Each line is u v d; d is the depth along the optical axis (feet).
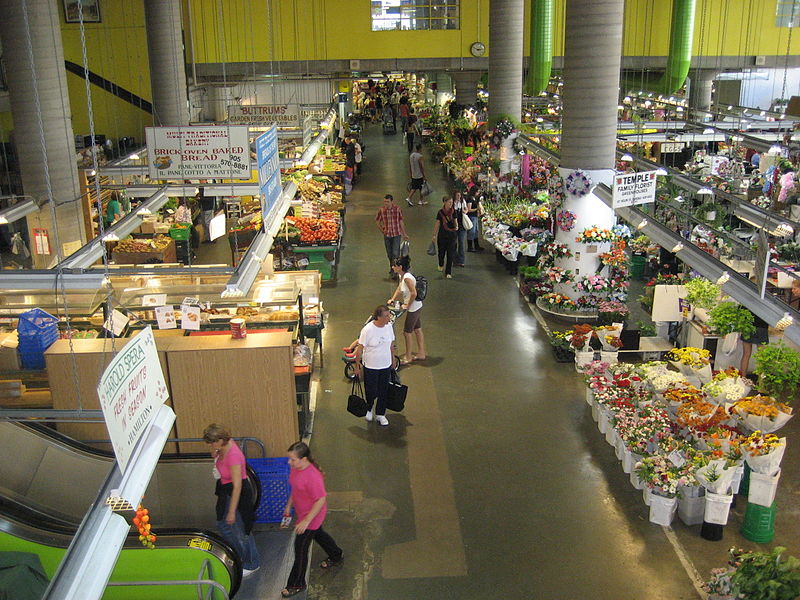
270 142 27.27
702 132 53.36
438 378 32.09
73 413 14.29
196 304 25.89
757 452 20.61
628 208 30.50
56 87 35.78
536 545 21.26
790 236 38.50
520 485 24.20
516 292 43.27
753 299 19.03
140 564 18.98
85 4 72.54
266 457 23.11
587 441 26.78
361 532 21.95
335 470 25.13
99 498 10.89
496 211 51.42
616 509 22.90
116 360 11.57
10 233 46.73
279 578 20.22
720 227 42.09
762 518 21.04
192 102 73.20
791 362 26.45
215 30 71.67
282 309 30.12
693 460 21.56
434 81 138.92
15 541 18.12
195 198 56.65
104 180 48.11
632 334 32.73
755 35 71.97
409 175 81.41
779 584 16.63
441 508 23.06
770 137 50.93
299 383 26.23
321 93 89.97
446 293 43.21
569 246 38.27
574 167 37.40
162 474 21.99
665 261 42.93
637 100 72.43
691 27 54.49
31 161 36.06
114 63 73.97
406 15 72.64
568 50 36.52
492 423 28.14
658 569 20.21
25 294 27.22
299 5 71.87
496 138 62.39
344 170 67.82
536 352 34.71
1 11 34.42
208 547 18.98
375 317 26.96
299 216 48.34
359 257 50.52
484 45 73.20
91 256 20.90
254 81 74.18
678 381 25.07
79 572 9.43
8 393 23.91
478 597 19.24
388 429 27.81
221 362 22.34
